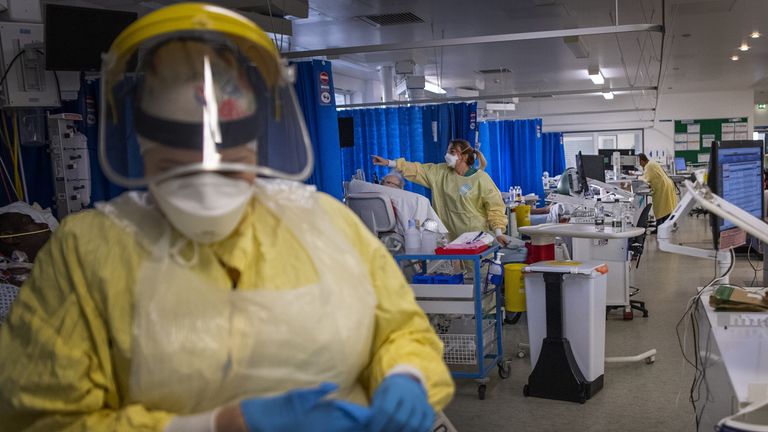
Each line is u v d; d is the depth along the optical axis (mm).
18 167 3826
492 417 3234
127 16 3553
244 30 948
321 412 783
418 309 1063
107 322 892
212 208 853
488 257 3848
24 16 3578
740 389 1387
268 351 869
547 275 3389
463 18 7914
